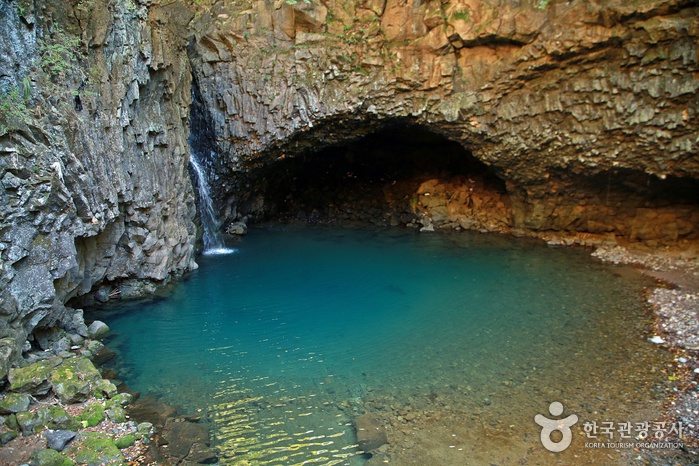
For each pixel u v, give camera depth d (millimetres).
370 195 19609
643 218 14719
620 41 12117
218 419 6738
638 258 13953
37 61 7680
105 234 9859
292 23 14359
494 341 9273
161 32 11133
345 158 19562
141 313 10273
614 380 7902
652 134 12383
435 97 14258
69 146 8180
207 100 14922
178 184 12156
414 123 14953
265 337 9359
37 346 7797
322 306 10922
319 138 15617
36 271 7180
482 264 13922
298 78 14531
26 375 6410
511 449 6270
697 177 12430
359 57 14281
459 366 8328
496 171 15602
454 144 18406
